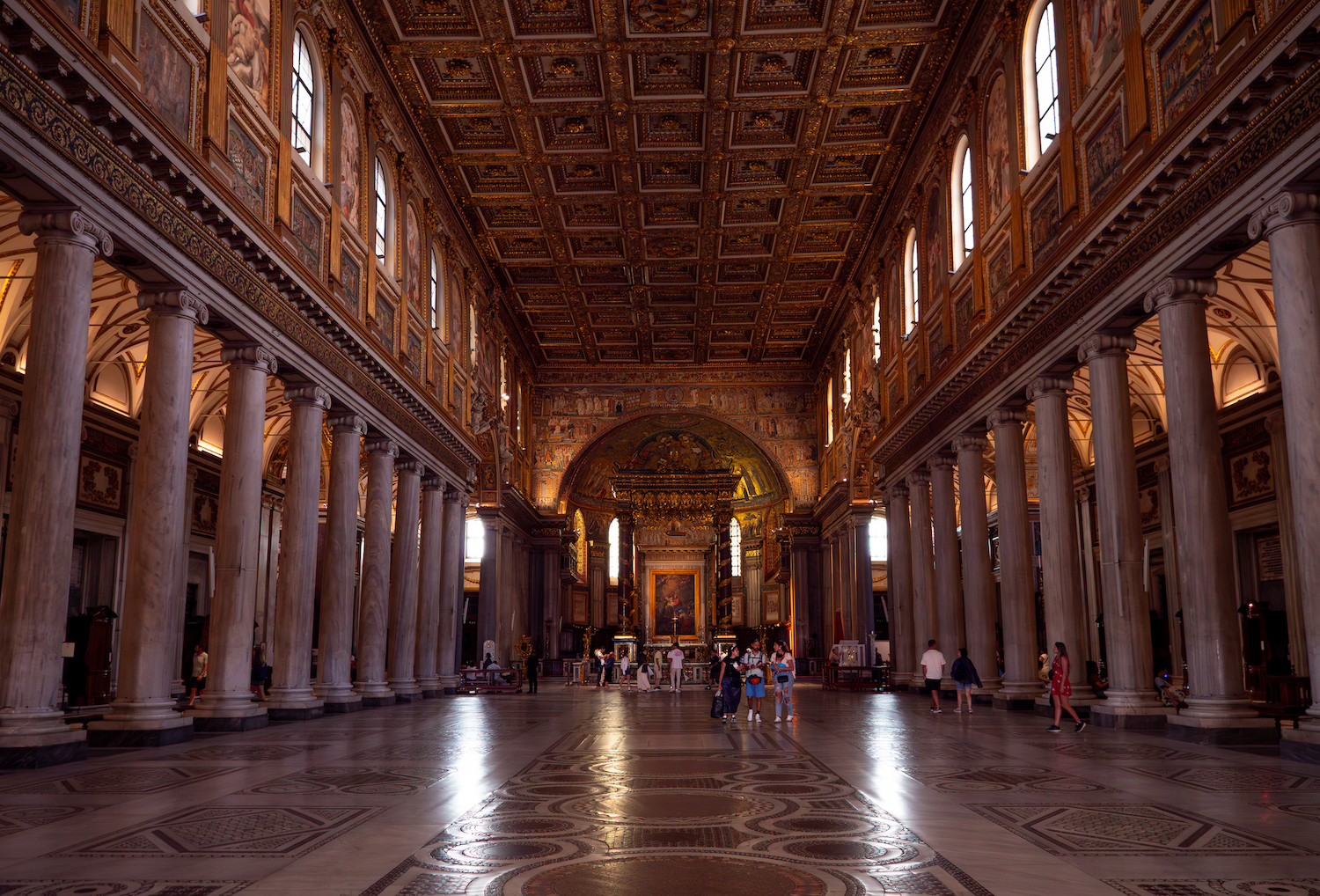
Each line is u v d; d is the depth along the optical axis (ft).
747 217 107.96
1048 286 59.16
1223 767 35.24
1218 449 45.96
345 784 31.35
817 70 80.64
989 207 72.38
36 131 36.06
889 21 74.69
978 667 77.71
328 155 67.00
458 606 105.40
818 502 151.12
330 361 67.41
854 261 118.11
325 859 20.04
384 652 80.69
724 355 152.76
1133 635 53.31
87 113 39.04
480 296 116.78
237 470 55.21
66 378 38.70
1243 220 41.32
